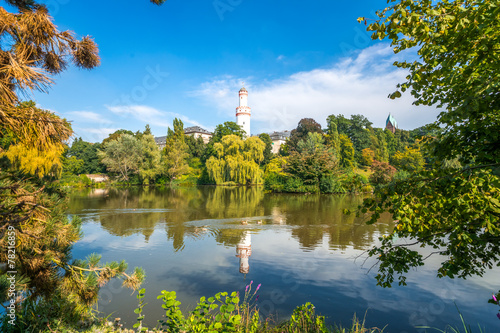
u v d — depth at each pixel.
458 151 2.88
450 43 2.38
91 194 31.47
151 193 33.66
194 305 5.61
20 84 2.42
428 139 3.20
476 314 5.32
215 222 14.80
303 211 18.84
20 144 2.70
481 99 2.17
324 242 10.72
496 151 2.52
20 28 2.66
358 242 10.72
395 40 2.64
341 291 6.34
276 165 51.94
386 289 6.44
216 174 48.22
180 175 56.56
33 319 3.68
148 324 4.88
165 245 10.31
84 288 3.85
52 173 10.11
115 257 8.85
